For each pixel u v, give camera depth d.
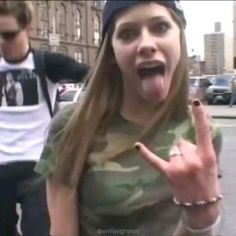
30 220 2.98
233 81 31.41
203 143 1.29
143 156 1.31
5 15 3.00
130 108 1.65
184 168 1.27
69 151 1.65
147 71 1.51
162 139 1.60
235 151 13.05
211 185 1.29
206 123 1.29
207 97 33.97
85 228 1.64
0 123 3.22
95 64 1.68
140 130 1.62
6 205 3.15
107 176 1.59
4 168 3.12
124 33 1.54
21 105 3.21
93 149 1.64
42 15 55.69
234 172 9.94
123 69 1.55
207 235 1.32
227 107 31.30
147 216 1.57
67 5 61.16
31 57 3.22
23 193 3.07
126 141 1.61
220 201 1.32
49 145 1.72
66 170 1.65
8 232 3.24
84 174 1.63
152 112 1.64
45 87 3.22
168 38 1.51
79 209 1.66
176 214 1.57
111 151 1.60
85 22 65.31
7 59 3.21
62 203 1.66
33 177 3.08
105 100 1.66
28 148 3.19
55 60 3.20
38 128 3.23
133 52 1.51
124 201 1.57
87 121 1.65
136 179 1.57
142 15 1.51
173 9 1.55
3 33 3.06
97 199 1.60
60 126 1.73
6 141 3.20
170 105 1.60
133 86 1.58
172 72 1.55
